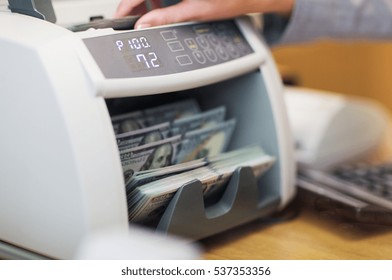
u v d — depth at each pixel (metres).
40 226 0.59
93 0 0.70
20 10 0.62
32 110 0.55
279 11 0.83
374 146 1.05
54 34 0.56
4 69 0.56
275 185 0.75
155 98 0.74
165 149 0.64
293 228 0.74
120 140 0.61
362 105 1.07
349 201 0.73
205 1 0.68
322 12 0.87
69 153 0.54
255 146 0.72
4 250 0.62
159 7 0.70
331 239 0.70
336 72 1.71
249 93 0.74
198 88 0.78
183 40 0.65
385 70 1.74
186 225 0.62
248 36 0.72
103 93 0.55
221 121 0.72
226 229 0.68
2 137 0.59
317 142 0.93
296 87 1.38
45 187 0.57
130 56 0.59
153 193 0.58
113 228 0.56
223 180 0.66
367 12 0.92
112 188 0.56
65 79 0.54
